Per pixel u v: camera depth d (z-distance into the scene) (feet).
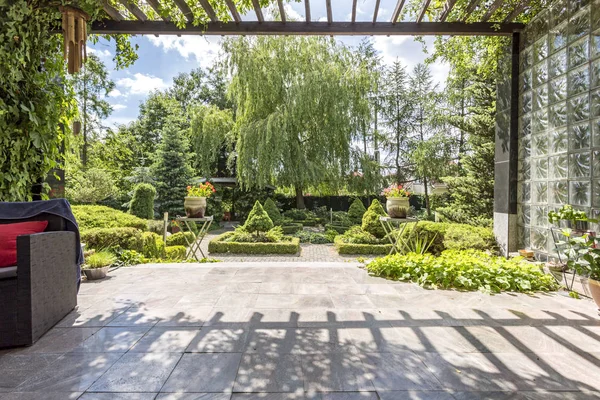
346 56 37.29
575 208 9.57
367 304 7.87
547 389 4.51
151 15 11.32
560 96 10.21
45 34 9.58
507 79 12.81
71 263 7.38
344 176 39.86
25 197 9.95
